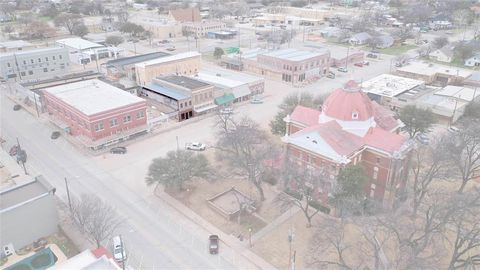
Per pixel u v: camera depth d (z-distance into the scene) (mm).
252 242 56531
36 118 101562
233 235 58000
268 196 67688
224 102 109312
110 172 75625
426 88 120812
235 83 117250
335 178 60000
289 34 199500
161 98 104688
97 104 86875
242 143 71875
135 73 127312
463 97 107625
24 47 165000
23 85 113500
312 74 140000
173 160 68062
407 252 48281
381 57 174750
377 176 62938
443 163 68250
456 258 46844
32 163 78625
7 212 52531
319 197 64000
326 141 60000
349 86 64750
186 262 52844
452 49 170125
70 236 57344
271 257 53562
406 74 138000
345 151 59844
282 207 61906
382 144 61219
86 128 83062
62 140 89500
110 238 56969
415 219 60188
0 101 113125
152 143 88250
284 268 51562
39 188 58125
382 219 52406
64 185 70750
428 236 50781
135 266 51812
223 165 76000
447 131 91062
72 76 122500
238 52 161500
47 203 56188
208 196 67688
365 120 62906
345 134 62688
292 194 67062
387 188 62031
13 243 54125
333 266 50750
